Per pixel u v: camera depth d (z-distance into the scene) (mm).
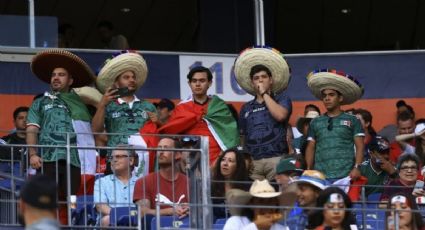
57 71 37000
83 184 34062
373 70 46562
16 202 31641
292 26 59312
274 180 37500
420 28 59594
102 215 32719
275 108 37750
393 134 45656
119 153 33375
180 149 31984
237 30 49219
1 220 32188
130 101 37562
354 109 43500
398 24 59688
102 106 36344
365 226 31656
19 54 44531
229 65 45969
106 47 51656
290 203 30828
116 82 38031
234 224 30344
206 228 30906
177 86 45594
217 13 49281
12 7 49781
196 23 50969
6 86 44219
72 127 35844
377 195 36750
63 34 50281
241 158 33812
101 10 57469
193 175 32000
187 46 58344
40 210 21969
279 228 30344
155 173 33062
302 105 45906
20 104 44281
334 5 58281
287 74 39750
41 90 44531
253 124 37969
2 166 33969
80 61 37500
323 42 60156
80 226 31078
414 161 36219
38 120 35875
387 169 38938
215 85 45719
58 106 36000
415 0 58406
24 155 33750
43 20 44938
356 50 60438
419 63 46656
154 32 58969
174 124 37500
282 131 37844
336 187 31047
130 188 33438
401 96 46469
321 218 30656
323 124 37875
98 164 33562
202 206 30672
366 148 40062
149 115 37406
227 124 38062
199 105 38219
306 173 32531
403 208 31828
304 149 38156
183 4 57344
